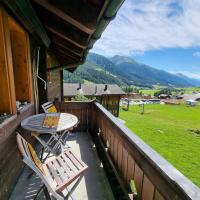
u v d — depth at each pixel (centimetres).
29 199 197
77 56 459
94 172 256
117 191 213
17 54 265
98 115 359
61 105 412
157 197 119
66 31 245
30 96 288
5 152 183
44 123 239
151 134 1525
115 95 2831
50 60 480
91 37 222
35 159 170
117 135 222
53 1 158
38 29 243
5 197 185
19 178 233
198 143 1276
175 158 932
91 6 163
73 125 238
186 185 86
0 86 191
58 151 268
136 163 154
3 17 174
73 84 3025
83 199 201
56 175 174
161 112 4019
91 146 348
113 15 150
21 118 244
